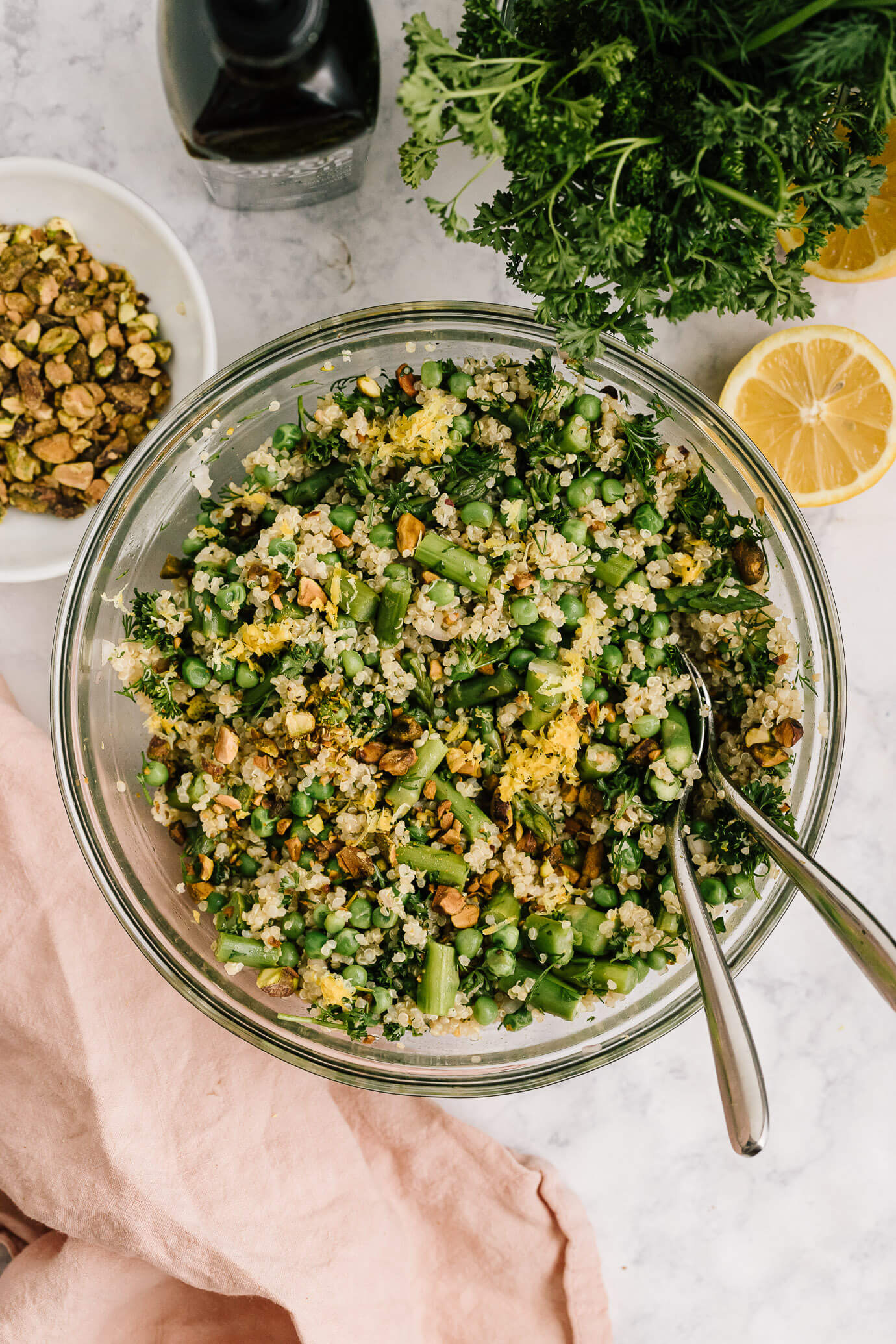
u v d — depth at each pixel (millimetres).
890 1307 556
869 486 505
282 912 433
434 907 438
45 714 526
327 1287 510
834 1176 551
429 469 438
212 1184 504
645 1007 454
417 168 402
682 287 408
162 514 459
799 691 447
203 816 438
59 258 491
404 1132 536
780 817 442
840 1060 548
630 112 390
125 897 452
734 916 454
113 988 507
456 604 438
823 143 409
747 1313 557
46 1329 511
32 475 504
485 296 510
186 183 503
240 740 441
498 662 437
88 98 499
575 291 415
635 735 439
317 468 448
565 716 430
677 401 450
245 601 432
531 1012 443
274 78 412
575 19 400
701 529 452
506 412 445
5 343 496
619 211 393
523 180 404
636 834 444
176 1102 506
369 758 435
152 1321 531
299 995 447
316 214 505
